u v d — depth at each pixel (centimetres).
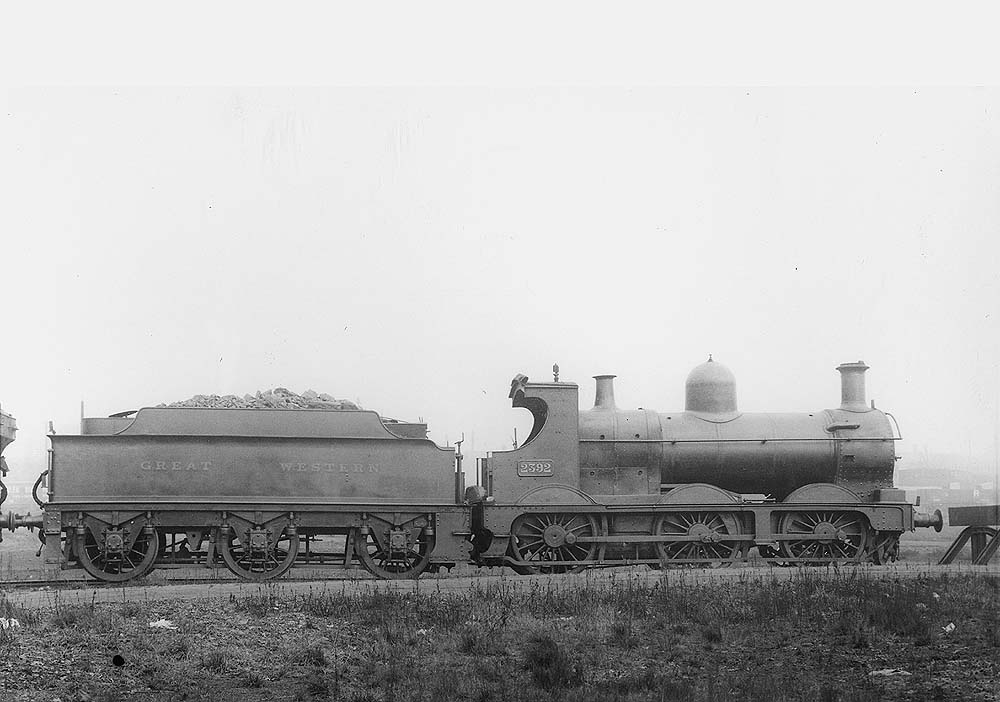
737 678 1480
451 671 1514
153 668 1480
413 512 2231
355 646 1609
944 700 1391
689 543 2388
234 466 2188
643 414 2448
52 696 1362
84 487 2131
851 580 1988
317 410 2264
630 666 1555
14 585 2053
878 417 2484
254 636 1630
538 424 2489
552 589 1948
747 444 2434
